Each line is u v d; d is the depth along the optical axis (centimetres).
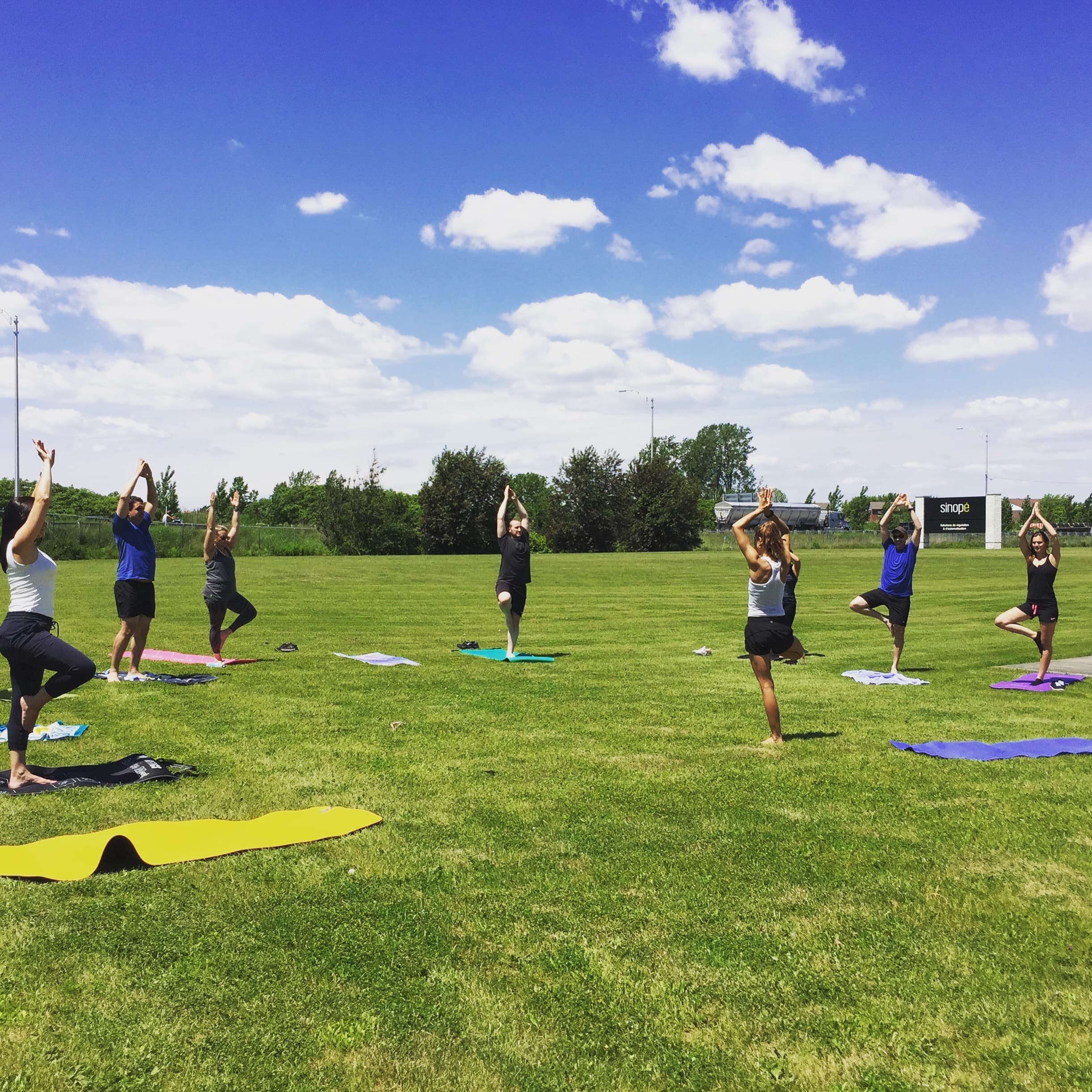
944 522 7225
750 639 754
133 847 454
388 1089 291
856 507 11688
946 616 2003
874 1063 310
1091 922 417
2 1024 318
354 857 479
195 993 342
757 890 448
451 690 990
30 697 593
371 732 777
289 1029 321
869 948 390
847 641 1569
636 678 1105
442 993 347
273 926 398
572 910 421
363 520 6194
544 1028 327
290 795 591
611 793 605
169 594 2227
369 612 1948
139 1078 293
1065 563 4112
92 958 365
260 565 3653
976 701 983
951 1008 344
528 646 1426
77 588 2298
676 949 385
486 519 6494
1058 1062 311
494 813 560
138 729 771
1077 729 844
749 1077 302
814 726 835
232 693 947
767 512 762
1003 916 422
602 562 4356
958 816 565
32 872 443
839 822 552
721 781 636
